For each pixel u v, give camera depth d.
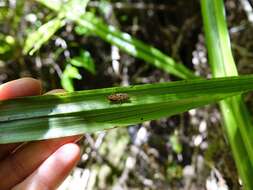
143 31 0.34
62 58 0.34
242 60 0.31
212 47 0.18
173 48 0.33
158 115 0.15
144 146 0.30
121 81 0.33
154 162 0.30
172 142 0.30
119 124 0.15
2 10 0.33
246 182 0.16
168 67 0.25
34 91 0.18
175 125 0.32
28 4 0.33
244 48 0.31
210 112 0.29
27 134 0.15
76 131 0.15
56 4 0.27
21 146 0.17
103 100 0.15
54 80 0.34
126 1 0.34
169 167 0.30
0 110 0.15
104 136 0.31
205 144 0.29
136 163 0.30
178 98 0.15
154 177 0.29
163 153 0.31
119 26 0.34
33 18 0.32
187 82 0.16
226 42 0.18
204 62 0.31
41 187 0.16
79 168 0.30
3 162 0.17
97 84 0.34
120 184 0.29
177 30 0.34
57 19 0.27
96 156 0.30
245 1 0.30
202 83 0.16
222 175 0.26
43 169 0.16
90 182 0.29
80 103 0.15
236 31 0.32
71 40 0.34
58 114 0.15
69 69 0.29
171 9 0.34
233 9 0.32
